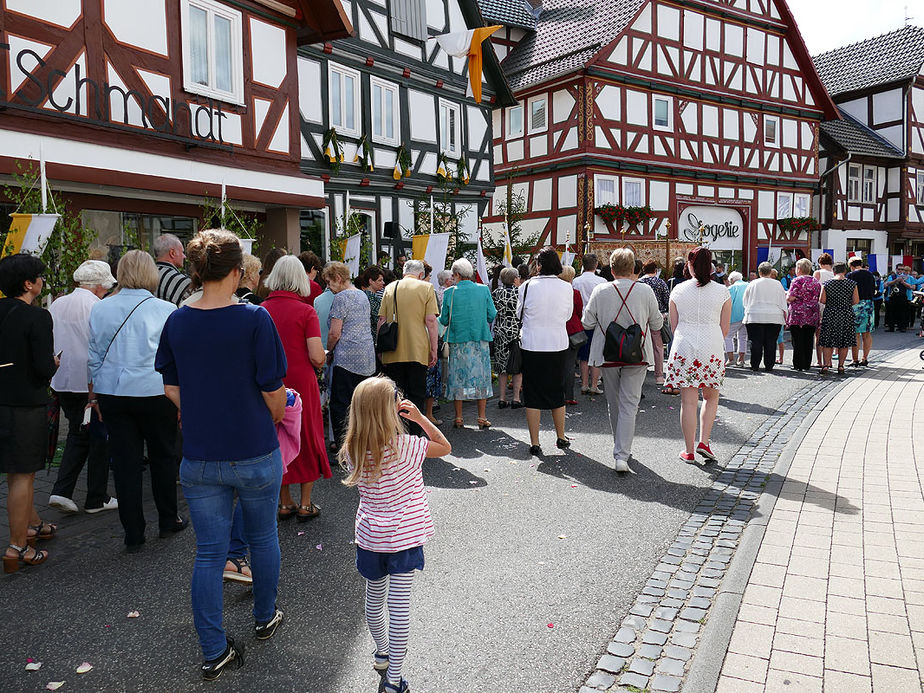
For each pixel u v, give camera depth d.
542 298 6.98
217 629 3.23
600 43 23.59
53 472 6.61
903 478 5.95
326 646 3.55
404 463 3.14
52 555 4.70
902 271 21.06
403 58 17.02
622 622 3.73
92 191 9.38
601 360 6.50
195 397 3.22
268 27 11.70
